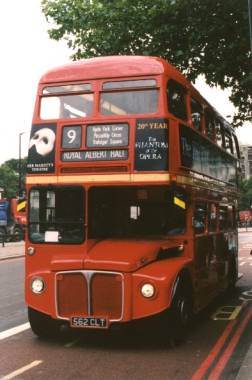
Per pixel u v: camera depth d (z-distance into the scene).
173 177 7.66
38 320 7.93
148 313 7.11
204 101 10.12
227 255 12.35
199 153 9.29
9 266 22.52
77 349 7.46
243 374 5.77
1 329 8.96
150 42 12.78
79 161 7.88
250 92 13.09
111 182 7.70
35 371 6.36
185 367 6.48
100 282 7.27
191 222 8.49
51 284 7.48
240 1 10.84
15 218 43.78
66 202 7.90
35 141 8.16
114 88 7.98
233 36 11.92
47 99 8.27
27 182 8.12
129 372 6.28
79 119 7.97
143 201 8.34
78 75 8.22
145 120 7.70
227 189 12.56
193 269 8.42
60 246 7.83
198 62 12.70
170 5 11.60
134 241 8.03
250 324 9.34
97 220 8.07
